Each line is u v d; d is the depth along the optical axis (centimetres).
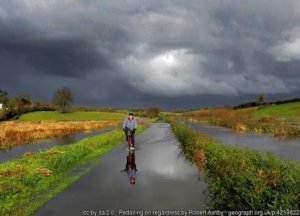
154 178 1339
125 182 1280
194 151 1884
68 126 5462
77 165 1689
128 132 2277
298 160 1731
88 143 2461
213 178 1246
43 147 2714
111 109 15562
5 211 952
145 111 14925
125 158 1912
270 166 1102
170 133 4000
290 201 777
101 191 1148
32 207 991
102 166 1647
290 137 3186
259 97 11938
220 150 1492
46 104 16088
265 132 3831
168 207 960
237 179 950
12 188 1145
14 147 2731
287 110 8744
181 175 1388
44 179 1335
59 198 1076
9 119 11462
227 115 8800
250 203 830
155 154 2069
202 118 9044
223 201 966
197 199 1030
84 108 15262
